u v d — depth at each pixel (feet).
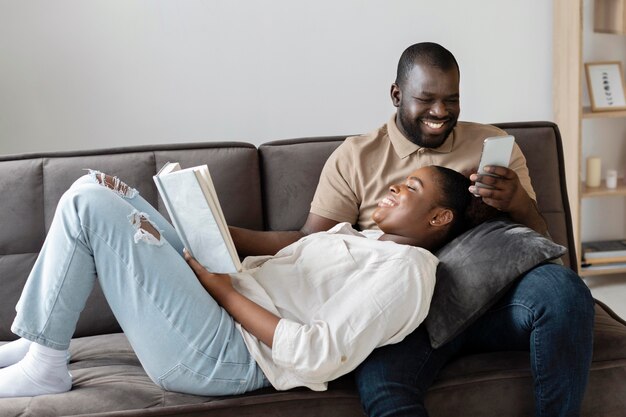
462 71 9.82
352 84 9.70
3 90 9.26
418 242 5.34
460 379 5.00
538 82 9.94
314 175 6.49
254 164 6.49
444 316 4.89
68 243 4.73
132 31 9.24
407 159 6.17
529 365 5.08
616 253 9.76
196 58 9.40
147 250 4.80
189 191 4.53
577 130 9.33
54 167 6.26
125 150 6.40
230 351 4.88
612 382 5.16
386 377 4.72
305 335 4.68
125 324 4.89
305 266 5.19
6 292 6.12
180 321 4.81
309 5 9.41
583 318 4.65
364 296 4.78
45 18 9.11
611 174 9.83
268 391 4.93
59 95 9.33
